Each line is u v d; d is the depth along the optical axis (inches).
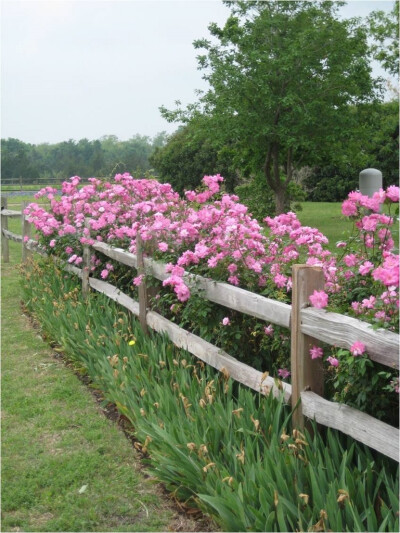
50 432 161.0
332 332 111.3
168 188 276.5
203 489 114.6
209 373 156.2
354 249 144.3
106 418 167.3
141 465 140.6
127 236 246.7
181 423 130.7
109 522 119.3
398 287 118.7
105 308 229.8
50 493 130.0
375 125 673.6
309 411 118.4
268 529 96.7
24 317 288.7
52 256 312.2
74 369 207.0
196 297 159.2
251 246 162.4
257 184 716.0
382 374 103.1
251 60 573.3
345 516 99.1
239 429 118.9
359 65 587.2
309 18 595.8
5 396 188.2
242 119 600.7
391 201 130.2
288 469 108.3
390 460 112.3
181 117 629.3
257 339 160.2
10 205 941.2
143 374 159.9
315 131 609.6
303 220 740.7
